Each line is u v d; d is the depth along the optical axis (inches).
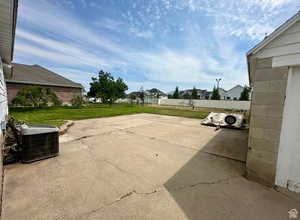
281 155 87.5
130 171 109.2
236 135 227.8
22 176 97.9
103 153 144.1
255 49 96.3
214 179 100.3
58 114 403.5
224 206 73.2
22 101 487.2
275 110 89.1
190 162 128.2
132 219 63.8
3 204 70.7
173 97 1526.8
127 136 211.6
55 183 90.4
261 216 66.9
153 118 410.9
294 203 76.1
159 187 89.3
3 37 144.5
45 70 796.6
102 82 958.4
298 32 79.7
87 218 63.7
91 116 397.4
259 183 95.7
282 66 86.0
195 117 438.9
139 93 1562.5
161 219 64.1
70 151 147.6
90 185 89.4
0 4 91.8
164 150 156.9
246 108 914.1
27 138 116.4
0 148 99.6
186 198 79.3
